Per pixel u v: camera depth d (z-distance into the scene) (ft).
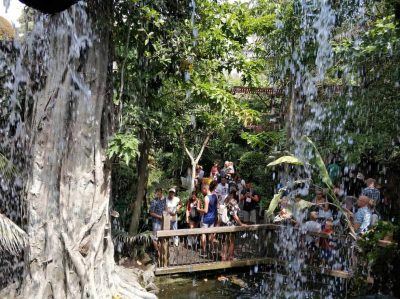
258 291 21.71
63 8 6.55
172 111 27.45
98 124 16.05
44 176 15.03
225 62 23.59
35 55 15.94
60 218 15.15
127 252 23.47
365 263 18.67
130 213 26.35
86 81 15.49
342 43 26.30
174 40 19.08
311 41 28.19
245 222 30.30
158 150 38.29
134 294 18.03
